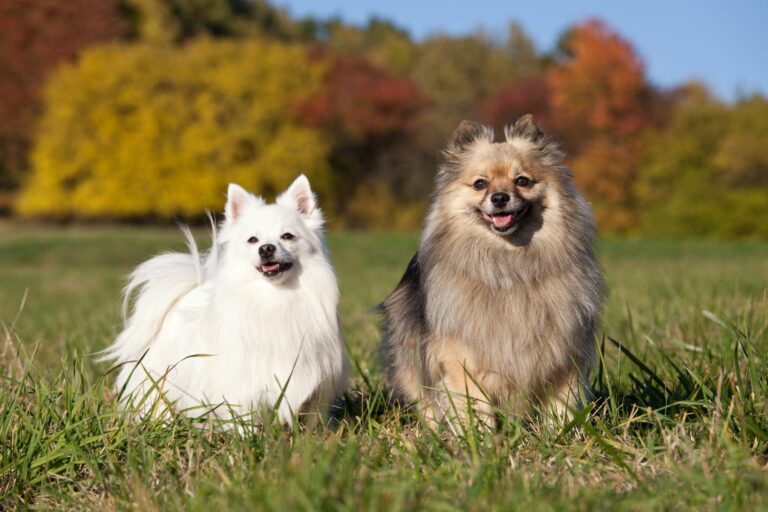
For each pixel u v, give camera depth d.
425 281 4.79
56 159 44.94
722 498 3.12
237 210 4.93
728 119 41.50
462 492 3.22
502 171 4.60
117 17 54.59
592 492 3.18
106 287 16.73
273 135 48.00
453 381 4.63
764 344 4.94
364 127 47.75
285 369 4.50
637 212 41.69
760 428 3.76
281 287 4.55
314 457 3.54
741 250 29.28
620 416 4.45
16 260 28.61
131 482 3.56
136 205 44.97
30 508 3.62
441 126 48.97
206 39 50.84
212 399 4.57
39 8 51.12
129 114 45.72
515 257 4.51
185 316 4.92
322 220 4.90
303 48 54.22
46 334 8.16
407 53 60.25
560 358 4.48
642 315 7.13
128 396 4.47
